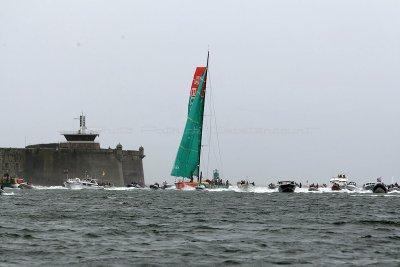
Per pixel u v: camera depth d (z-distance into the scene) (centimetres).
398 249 12050
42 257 10950
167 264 10400
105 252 11494
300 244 12594
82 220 17538
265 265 10375
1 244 12288
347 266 10331
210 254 11331
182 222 17188
